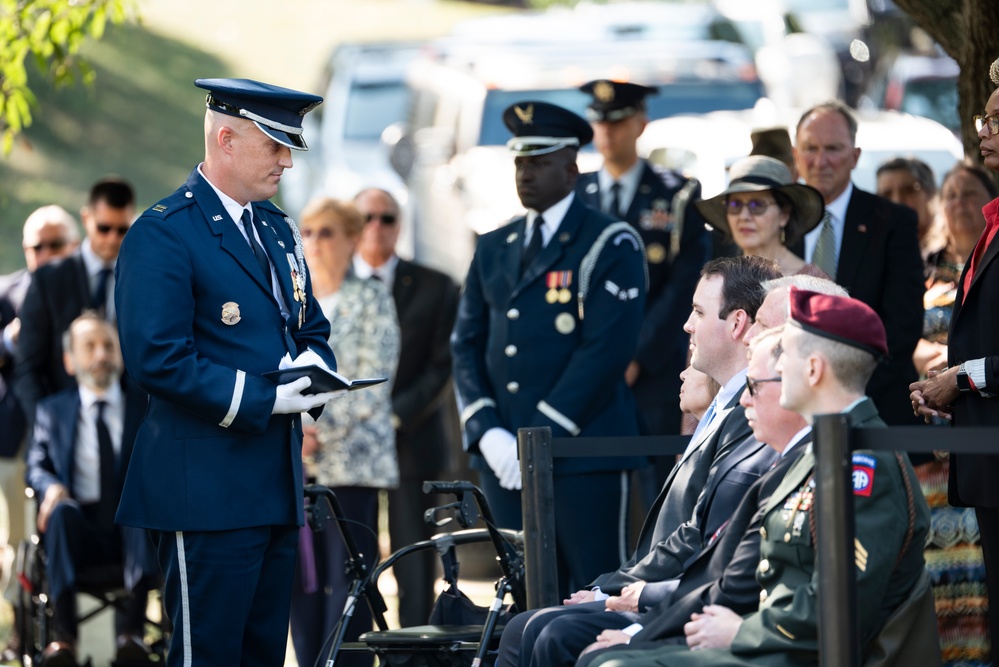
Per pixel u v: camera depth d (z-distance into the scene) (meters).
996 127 12.31
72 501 17.95
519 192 15.62
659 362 18.05
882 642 9.30
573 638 10.95
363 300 17.36
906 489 9.37
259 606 12.38
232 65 72.44
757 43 38.38
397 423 18.73
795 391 9.75
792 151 17.88
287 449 12.24
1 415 20.59
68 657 17.44
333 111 38.88
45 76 21.47
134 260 11.82
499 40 35.12
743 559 10.05
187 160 58.97
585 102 30.97
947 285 16.52
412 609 18.50
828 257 15.83
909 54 39.31
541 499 12.38
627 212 18.59
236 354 12.05
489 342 15.72
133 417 17.94
